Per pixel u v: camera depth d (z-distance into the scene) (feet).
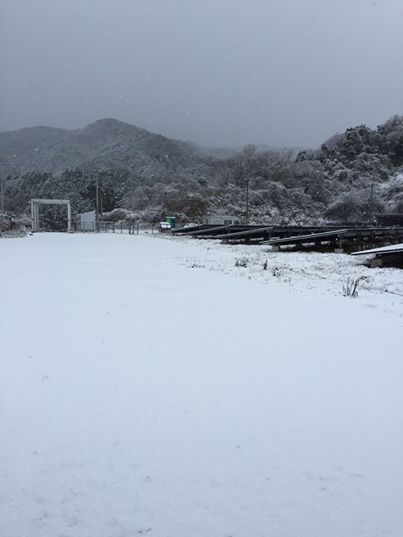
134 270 46.73
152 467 11.00
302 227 111.45
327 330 24.09
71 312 26.35
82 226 196.65
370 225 208.44
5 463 11.07
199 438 12.40
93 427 12.88
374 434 12.91
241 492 10.14
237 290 35.70
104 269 47.03
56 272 43.60
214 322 24.90
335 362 18.93
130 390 15.46
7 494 9.95
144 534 8.86
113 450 11.71
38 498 9.84
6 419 13.28
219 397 15.07
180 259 61.98
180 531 8.94
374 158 385.91
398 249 59.98
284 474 10.85
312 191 324.39
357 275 51.57
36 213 176.55
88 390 15.39
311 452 11.86
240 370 17.60
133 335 21.86
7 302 28.71
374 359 19.52
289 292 35.94
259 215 278.26
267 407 14.43
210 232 124.47
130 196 330.75
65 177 422.00
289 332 23.36
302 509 9.64
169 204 277.23
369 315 28.58
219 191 303.68
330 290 39.06
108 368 17.44
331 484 10.52
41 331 22.24
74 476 10.61
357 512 9.60
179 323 24.43
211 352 19.65
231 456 11.56
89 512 9.44
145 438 12.34
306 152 430.61
